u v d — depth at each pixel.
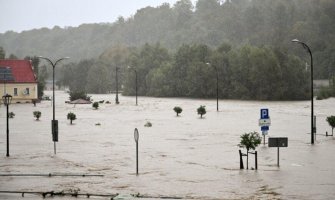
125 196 29.94
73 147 53.34
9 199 30.06
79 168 40.31
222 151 49.44
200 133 66.94
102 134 66.62
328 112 110.62
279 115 101.75
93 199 30.02
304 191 31.27
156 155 47.06
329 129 70.88
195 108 133.50
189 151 49.62
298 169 38.88
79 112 115.56
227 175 36.72
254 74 198.88
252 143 39.38
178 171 38.59
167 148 51.97
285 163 41.78
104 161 43.69
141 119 93.56
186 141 58.06
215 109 126.56
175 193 31.16
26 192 31.48
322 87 190.62
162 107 138.88
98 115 105.25
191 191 31.67
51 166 41.34
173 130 71.44
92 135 65.38
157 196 30.30
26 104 150.50
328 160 43.16
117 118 96.38
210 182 34.31
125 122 86.62
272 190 31.67
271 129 71.38
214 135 64.31
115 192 31.67
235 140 58.62
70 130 72.44
